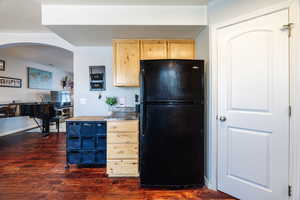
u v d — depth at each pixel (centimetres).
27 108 474
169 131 207
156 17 226
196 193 204
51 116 514
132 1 215
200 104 209
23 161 300
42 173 255
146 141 209
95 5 223
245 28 183
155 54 275
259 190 175
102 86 334
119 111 326
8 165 282
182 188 214
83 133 271
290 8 155
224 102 201
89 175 250
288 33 156
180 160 209
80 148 271
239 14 187
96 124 273
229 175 199
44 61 609
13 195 198
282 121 160
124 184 225
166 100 207
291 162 156
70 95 858
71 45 349
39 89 652
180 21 226
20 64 553
